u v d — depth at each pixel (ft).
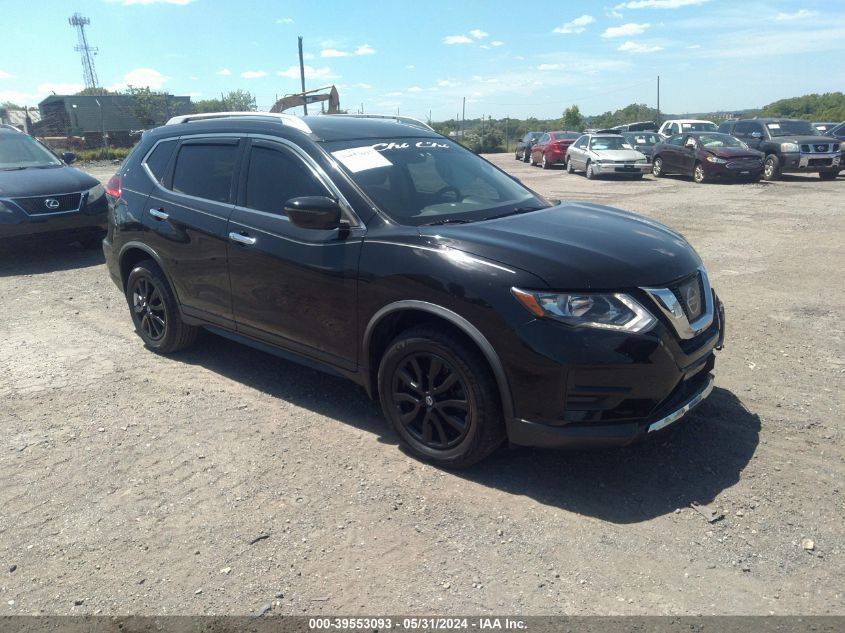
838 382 15.34
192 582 9.21
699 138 66.28
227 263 14.78
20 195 28.27
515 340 10.49
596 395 10.39
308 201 12.12
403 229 12.10
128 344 18.95
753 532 10.07
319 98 51.11
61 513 10.85
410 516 10.61
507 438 11.46
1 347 18.75
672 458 12.19
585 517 10.51
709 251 29.94
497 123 190.29
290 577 9.27
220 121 16.21
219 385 15.93
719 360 16.83
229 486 11.55
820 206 44.24
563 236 11.78
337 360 13.21
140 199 17.15
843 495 10.94
